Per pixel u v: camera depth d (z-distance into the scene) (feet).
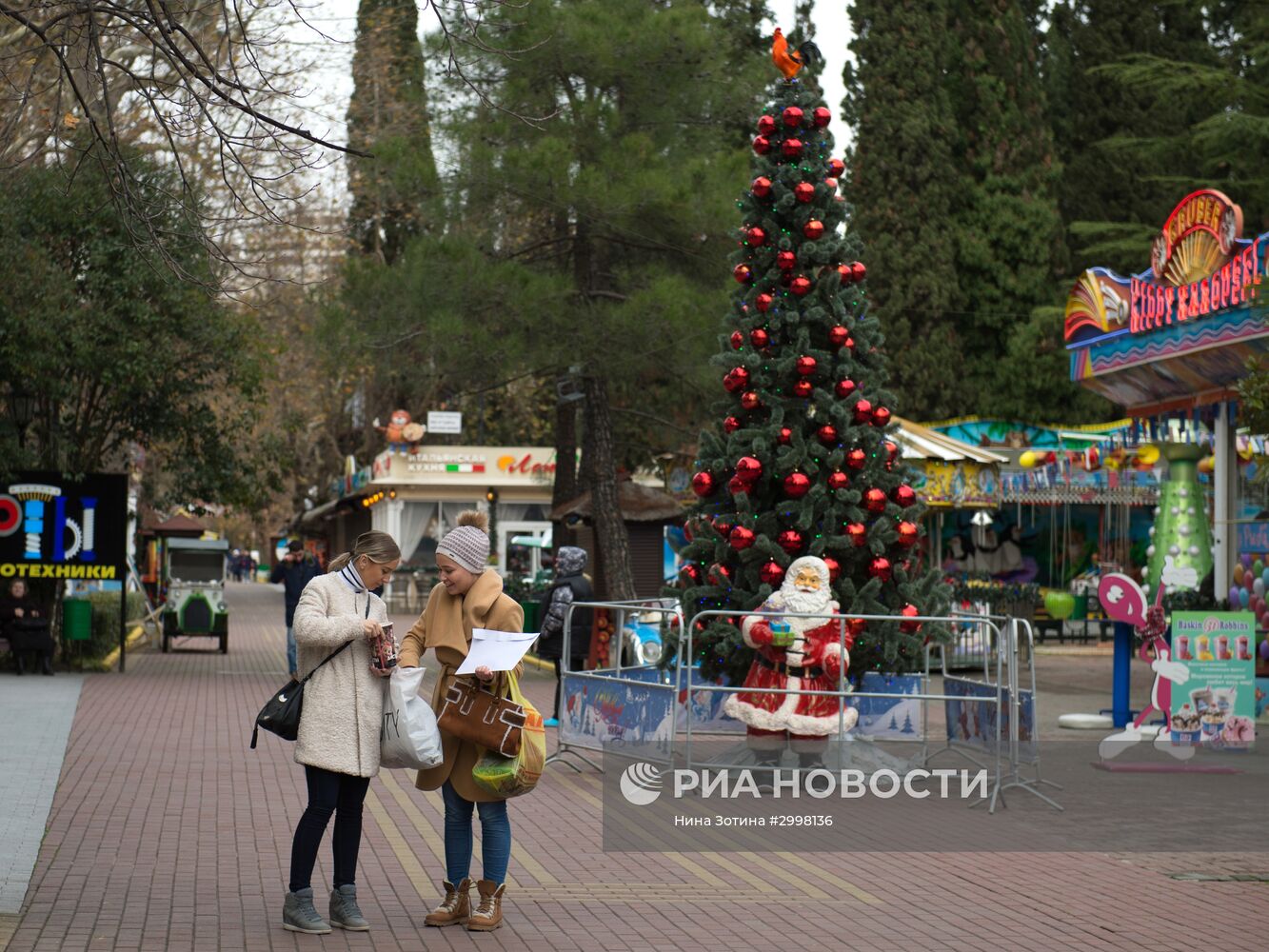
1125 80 117.70
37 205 66.18
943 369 124.98
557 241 74.28
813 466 39.99
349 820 22.56
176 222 31.76
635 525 83.30
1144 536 110.63
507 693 23.07
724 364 40.57
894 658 38.42
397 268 70.44
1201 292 54.49
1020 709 36.68
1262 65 117.70
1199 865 28.30
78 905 23.50
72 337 65.87
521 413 161.27
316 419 153.79
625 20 70.23
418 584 144.66
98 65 25.57
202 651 89.45
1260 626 54.49
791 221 40.91
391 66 84.69
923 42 127.44
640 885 26.12
